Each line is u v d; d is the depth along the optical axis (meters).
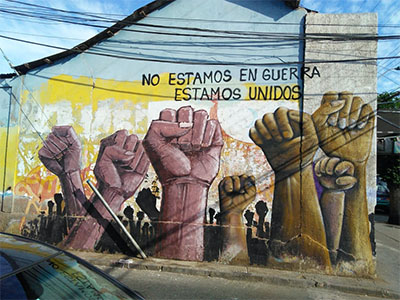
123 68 8.16
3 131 8.80
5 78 8.95
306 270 6.77
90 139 8.21
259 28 7.55
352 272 6.59
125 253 7.69
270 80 7.39
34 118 8.61
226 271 6.58
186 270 6.69
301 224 6.91
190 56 7.83
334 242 6.75
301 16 7.38
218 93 7.61
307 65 7.20
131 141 7.96
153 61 7.98
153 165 7.78
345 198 6.80
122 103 8.10
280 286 6.18
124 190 7.87
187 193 7.51
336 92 7.04
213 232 7.29
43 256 2.44
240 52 7.58
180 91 7.82
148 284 6.00
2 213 8.53
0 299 1.80
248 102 7.45
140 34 8.11
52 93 8.55
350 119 6.92
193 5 7.91
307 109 7.12
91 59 8.36
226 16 7.75
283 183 7.10
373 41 6.98
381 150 8.96
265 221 7.10
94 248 7.88
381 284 6.18
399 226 13.54
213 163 7.47
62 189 8.27
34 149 8.55
